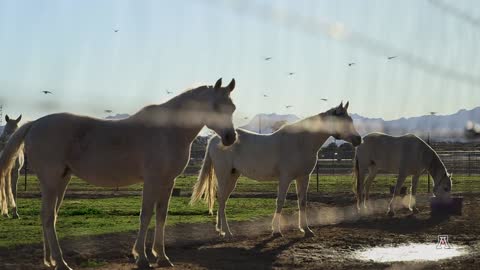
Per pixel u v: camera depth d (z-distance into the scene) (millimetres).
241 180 37375
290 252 11367
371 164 18828
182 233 12984
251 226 14617
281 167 13273
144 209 9414
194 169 44344
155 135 9445
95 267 9438
